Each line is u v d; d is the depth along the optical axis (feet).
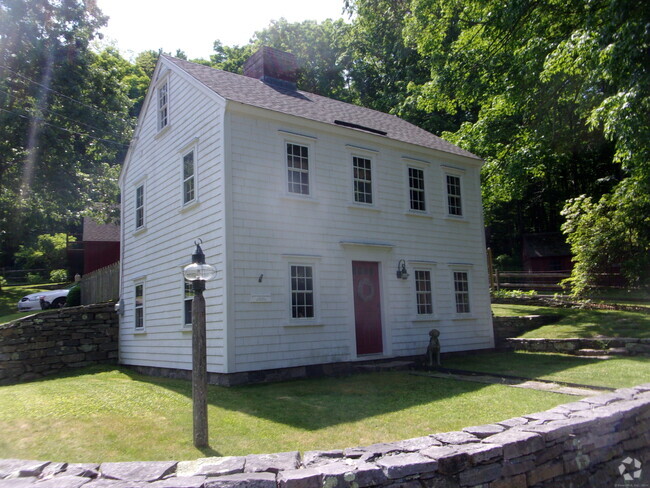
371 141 43.93
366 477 11.66
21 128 75.87
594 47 41.52
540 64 56.49
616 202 60.44
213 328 34.09
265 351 34.12
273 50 48.80
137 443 18.31
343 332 39.01
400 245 44.57
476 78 69.21
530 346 46.06
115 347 50.44
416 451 13.32
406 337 43.47
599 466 15.98
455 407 23.22
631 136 38.91
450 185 51.01
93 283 64.64
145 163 48.06
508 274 72.08
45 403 26.76
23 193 86.02
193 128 39.17
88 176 87.10
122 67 145.59
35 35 78.48
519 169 66.44
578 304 59.98
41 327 45.93
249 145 35.86
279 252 36.09
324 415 22.48
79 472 12.13
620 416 17.12
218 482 11.16
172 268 40.91
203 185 36.91
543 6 53.88
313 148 39.86
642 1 38.47
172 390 30.91
